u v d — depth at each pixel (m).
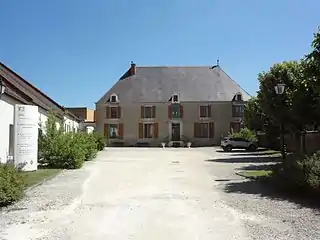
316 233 7.67
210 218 9.20
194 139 61.56
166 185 15.09
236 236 7.59
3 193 10.59
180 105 61.97
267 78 26.17
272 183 14.42
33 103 24.62
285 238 7.36
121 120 62.03
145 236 7.66
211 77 65.31
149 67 66.25
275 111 24.97
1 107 19.50
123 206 10.73
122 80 64.88
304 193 12.34
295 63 26.50
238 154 36.44
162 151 44.09
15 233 7.82
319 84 13.45
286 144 34.44
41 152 22.38
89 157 29.23
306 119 20.36
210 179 17.02
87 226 8.45
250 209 10.16
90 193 13.06
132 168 22.50
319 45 13.05
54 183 15.69
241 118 61.75
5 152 20.11
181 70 66.06
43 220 8.98
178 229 8.20
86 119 74.19
